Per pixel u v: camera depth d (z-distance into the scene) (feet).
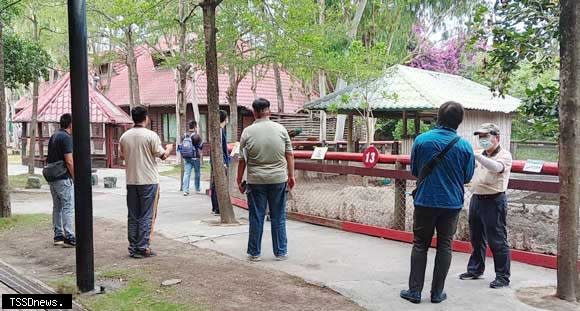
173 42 74.54
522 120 31.60
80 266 16.81
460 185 15.78
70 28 16.17
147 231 21.20
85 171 16.75
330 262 20.53
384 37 73.56
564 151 15.76
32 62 46.60
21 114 76.28
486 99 52.26
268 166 20.74
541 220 20.61
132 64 68.54
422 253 15.94
